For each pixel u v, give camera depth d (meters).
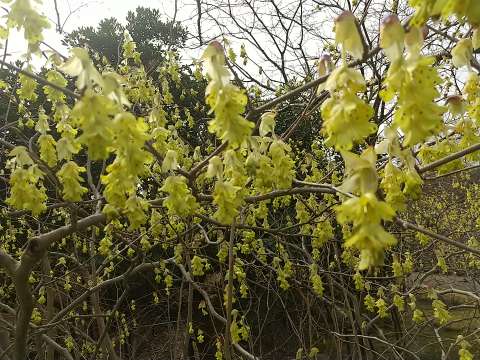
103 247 4.01
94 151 1.45
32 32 2.12
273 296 6.74
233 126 1.55
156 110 3.03
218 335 4.45
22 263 2.37
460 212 7.84
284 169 2.39
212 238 6.00
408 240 6.30
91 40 10.30
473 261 6.20
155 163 3.50
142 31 10.79
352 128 1.39
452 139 2.56
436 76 1.36
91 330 7.68
